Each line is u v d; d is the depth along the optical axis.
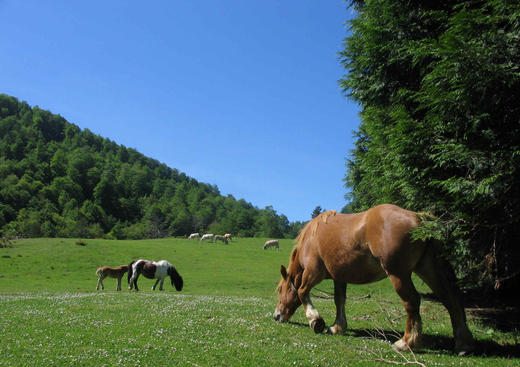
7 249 39.88
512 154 5.66
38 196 110.81
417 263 5.94
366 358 5.50
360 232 6.30
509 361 5.21
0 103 194.75
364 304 11.42
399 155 7.87
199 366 4.98
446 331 7.37
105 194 132.25
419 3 9.83
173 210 139.25
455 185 6.17
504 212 6.29
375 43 10.28
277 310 8.39
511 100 5.95
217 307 10.34
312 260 7.39
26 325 7.42
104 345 5.89
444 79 6.19
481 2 7.39
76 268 33.59
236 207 180.75
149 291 22.66
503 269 7.98
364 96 11.60
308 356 5.54
